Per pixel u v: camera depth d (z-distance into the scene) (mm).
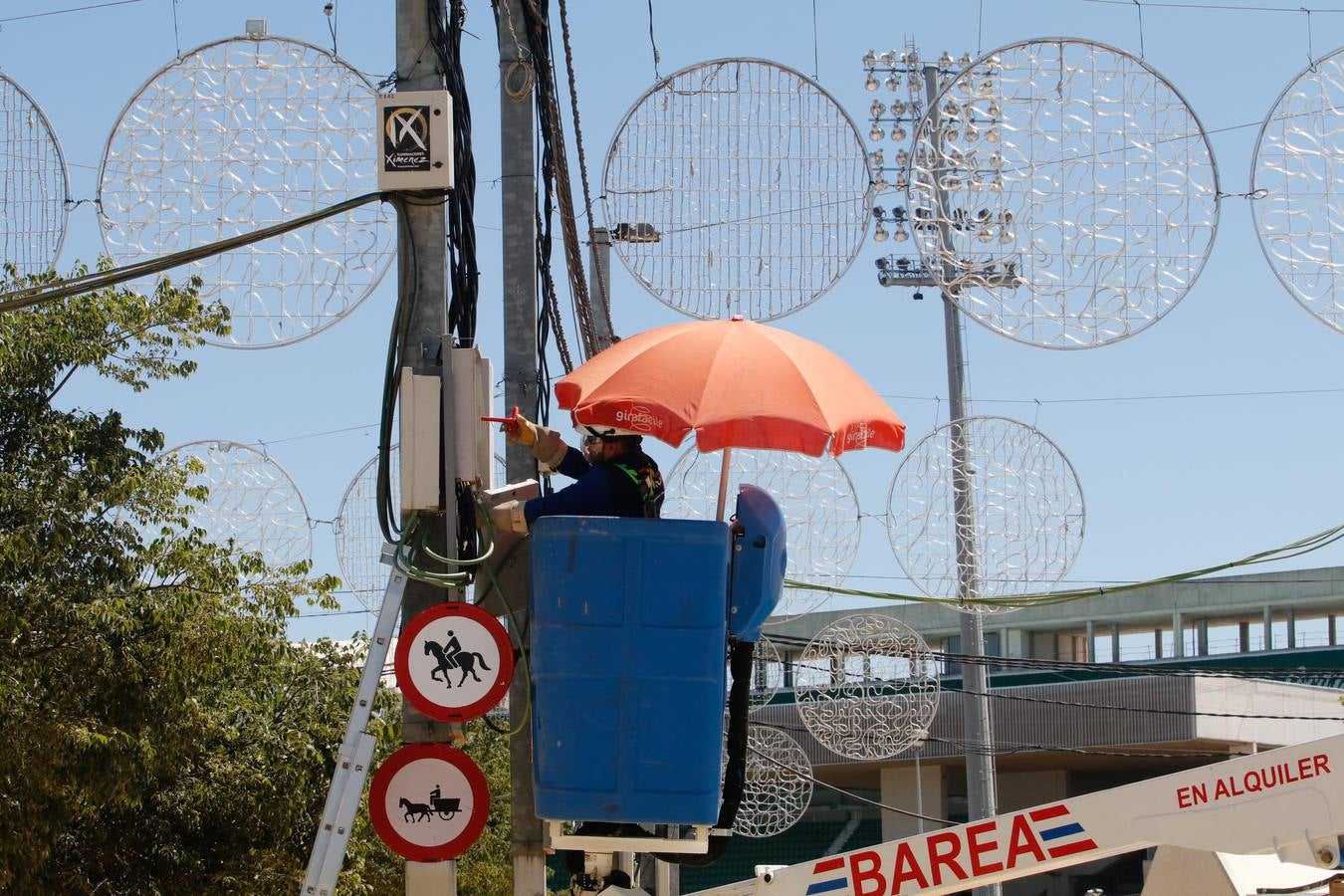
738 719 14438
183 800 36750
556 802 13203
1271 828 16656
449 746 14289
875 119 47156
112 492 31828
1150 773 87688
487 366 15219
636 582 13359
